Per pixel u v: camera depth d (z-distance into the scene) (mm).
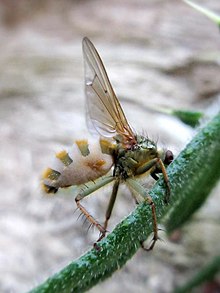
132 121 50
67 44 63
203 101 52
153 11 65
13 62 61
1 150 51
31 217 46
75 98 55
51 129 53
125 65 57
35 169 49
